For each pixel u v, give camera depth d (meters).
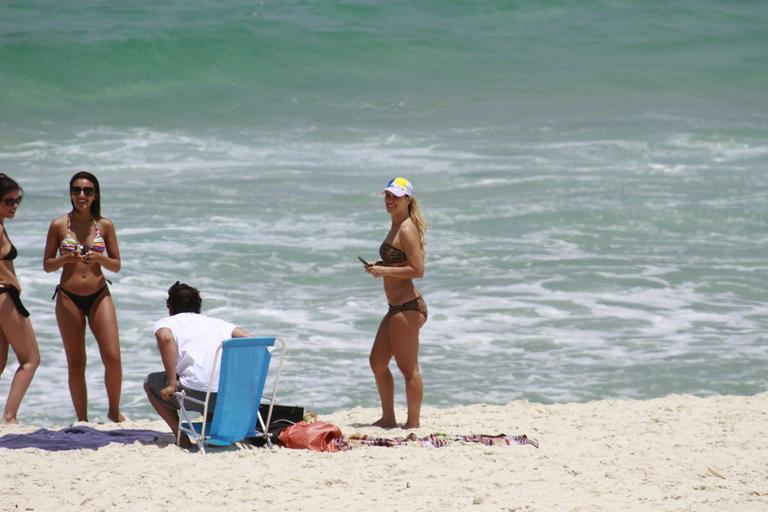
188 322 27.70
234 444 27.83
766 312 48.09
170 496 22.73
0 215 30.92
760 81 126.56
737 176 76.25
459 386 38.50
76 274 31.47
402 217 29.52
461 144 88.44
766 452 27.03
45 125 94.00
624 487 23.75
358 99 110.06
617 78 124.12
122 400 37.06
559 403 36.75
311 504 22.20
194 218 62.69
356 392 37.84
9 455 25.84
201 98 108.94
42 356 41.03
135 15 135.62
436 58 129.38
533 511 21.86
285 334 44.00
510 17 152.62
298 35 129.12
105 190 69.50
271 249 56.84
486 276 52.94
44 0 143.25
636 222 63.81
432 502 22.41
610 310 48.06
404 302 29.80
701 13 158.25
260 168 78.06
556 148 86.94
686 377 39.62
